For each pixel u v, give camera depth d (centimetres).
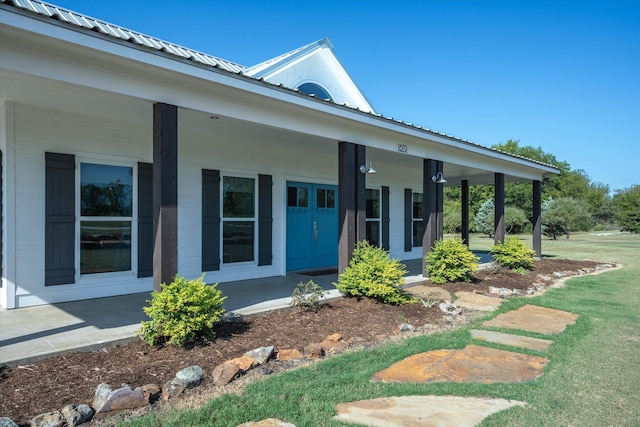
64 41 359
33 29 338
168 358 380
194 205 774
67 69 394
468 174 1367
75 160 625
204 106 509
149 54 415
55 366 355
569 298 760
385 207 1272
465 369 390
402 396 327
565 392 339
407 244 1365
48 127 597
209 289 450
